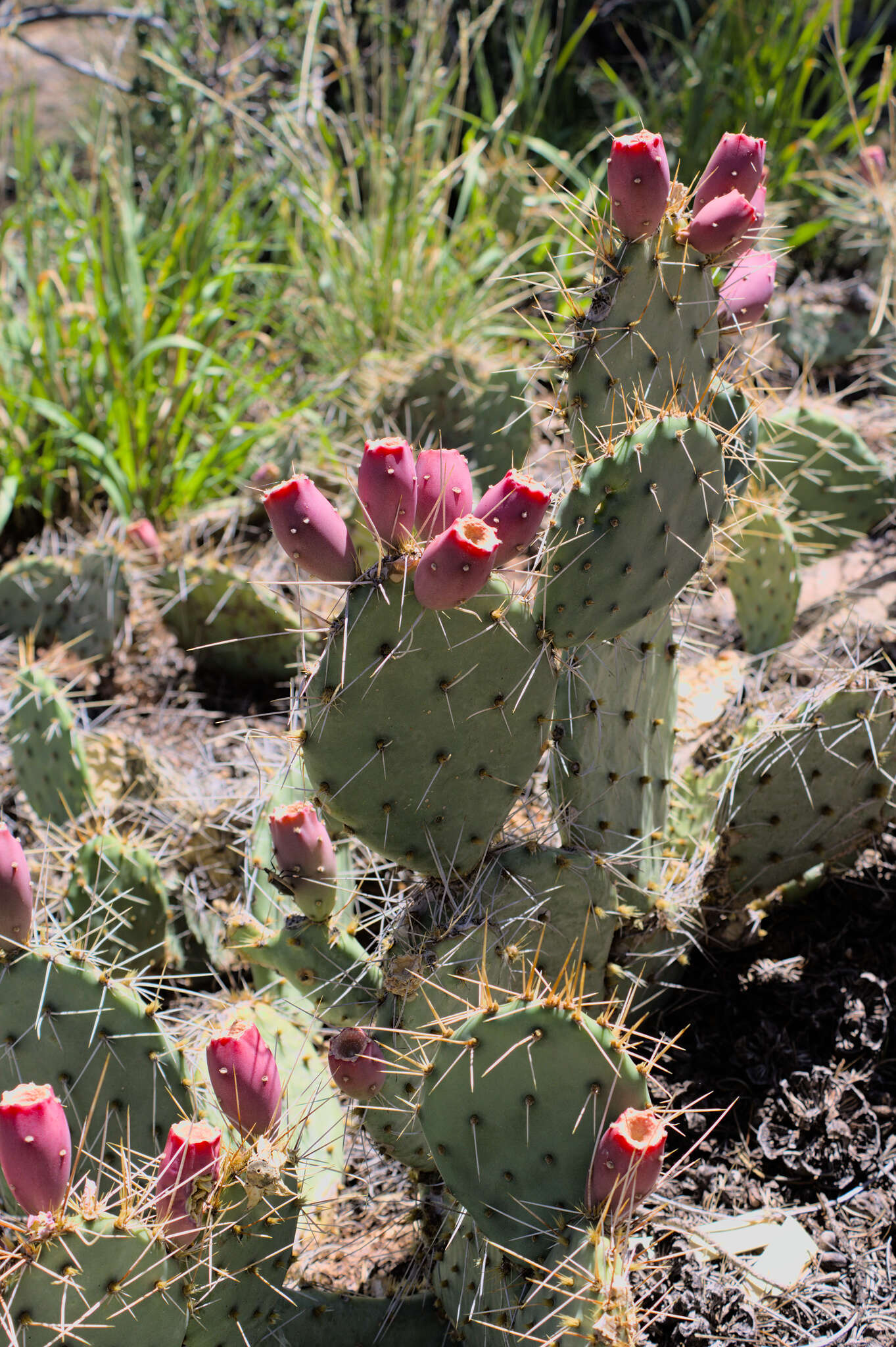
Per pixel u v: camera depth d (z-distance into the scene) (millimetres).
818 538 2270
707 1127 1623
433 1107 1396
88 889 1696
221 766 2053
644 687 1603
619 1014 1649
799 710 1663
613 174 1468
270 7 3713
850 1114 1622
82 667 2389
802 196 3416
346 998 1510
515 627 1442
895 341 2797
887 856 1786
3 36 4141
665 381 1545
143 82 3854
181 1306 1369
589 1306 1333
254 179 3613
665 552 1510
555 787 1602
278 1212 1415
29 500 2961
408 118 3535
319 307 3260
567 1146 1377
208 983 1839
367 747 1445
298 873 1483
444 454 1416
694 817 1771
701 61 3666
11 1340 1314
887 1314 1510
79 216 3562
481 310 3260
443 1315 1522
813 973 1704
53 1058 1459
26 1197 1320
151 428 2941
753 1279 1527
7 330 3203
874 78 3846
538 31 3818
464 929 1481
